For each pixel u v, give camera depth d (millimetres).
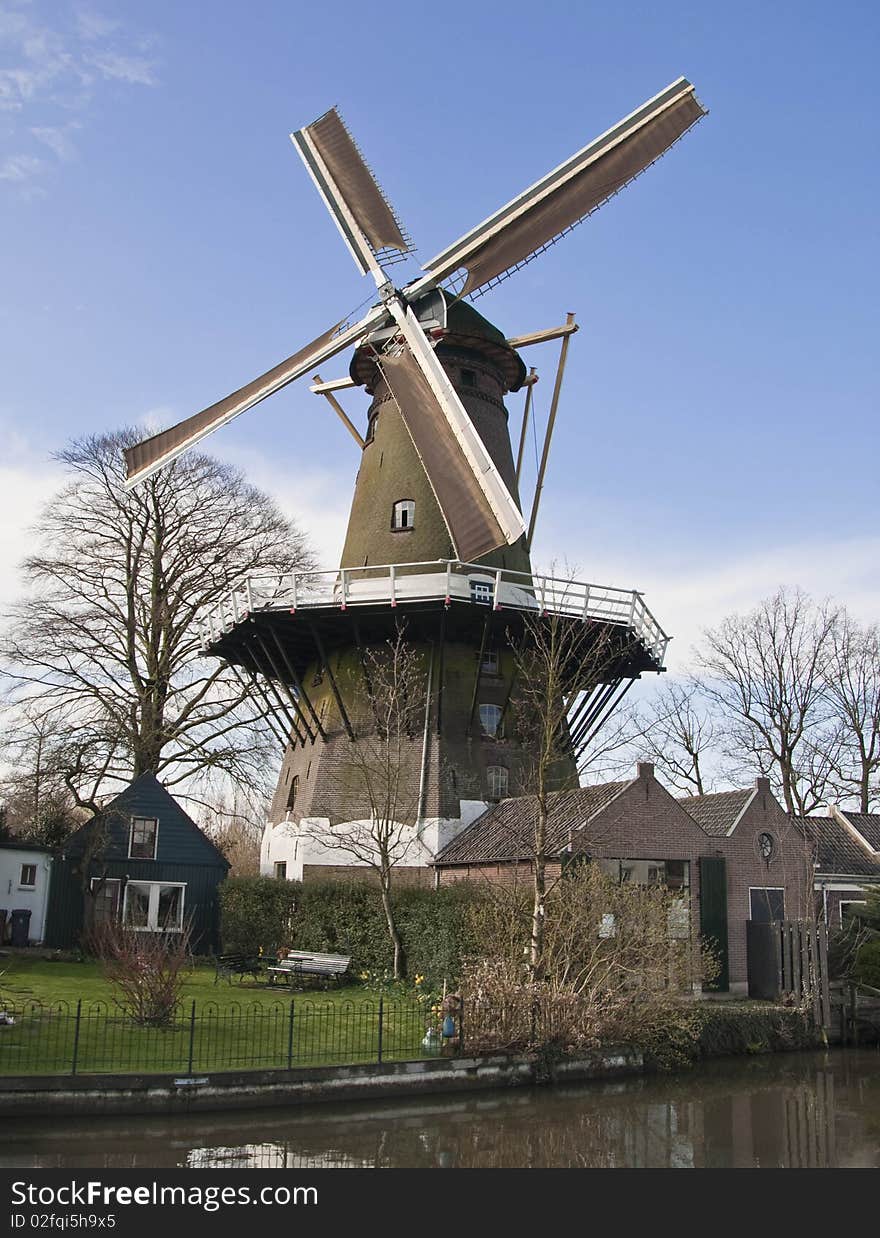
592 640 25750
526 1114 14836
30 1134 12555
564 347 27125
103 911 27828
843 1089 17203
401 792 25938
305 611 25516
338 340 26469
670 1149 13414
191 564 31250
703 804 26391
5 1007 16703
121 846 28266
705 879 23156
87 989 20047
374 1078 15047
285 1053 15305
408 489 27828
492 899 19641
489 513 22594
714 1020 19766
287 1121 13750
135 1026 16219
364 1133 13484
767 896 24438
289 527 33000
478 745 26641
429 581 25109
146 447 27234
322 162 28609
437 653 26828
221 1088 13992
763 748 37156
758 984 23000
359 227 27625
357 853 24062
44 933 27312
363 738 26844
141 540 30922
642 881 22922
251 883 25922
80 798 28797
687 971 19312
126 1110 13430
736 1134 14234
